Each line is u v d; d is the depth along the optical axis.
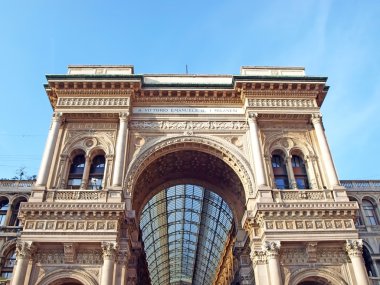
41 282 25.88
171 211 54.78
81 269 26.45
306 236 27.22
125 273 27.08
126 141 32.09
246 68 36.69
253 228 28.66
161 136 33.22
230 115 34.56
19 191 45.78
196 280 87.38
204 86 34.84
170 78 36.72
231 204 37.78
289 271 26.80
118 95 34.09
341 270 27.16
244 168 31.59
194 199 50.91
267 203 28.25
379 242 42.84
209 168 36.59
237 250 35.50
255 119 33.25
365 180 47.62
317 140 33.06
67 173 31.28
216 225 53.88
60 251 27.03
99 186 30.86
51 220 27.39
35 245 26.72
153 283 82.94
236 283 40.28
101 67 36.28
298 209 28.03
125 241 28.00
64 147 32.22
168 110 34.59
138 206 36.66
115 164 30.59
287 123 34.19
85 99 33.88
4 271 40.84
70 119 33.50
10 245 42.00
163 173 37.03
